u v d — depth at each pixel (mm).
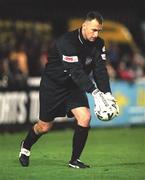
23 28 45594
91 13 17312
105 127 36438
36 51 41688
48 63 17906
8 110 32156
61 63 17578
